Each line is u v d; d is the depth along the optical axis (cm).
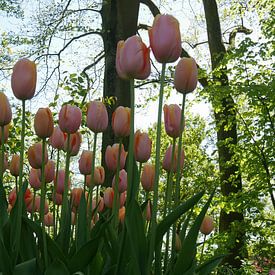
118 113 227
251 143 1150
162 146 1670
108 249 201
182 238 214
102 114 232
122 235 191
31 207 279
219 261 208
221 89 1159
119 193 261
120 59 204
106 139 1068
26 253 203
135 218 186
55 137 253
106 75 1194
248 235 1112
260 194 1148
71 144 254
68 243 219
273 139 1102
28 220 194
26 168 752
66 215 223
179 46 197
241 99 1282
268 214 1547
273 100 1078
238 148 1182
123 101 1148
